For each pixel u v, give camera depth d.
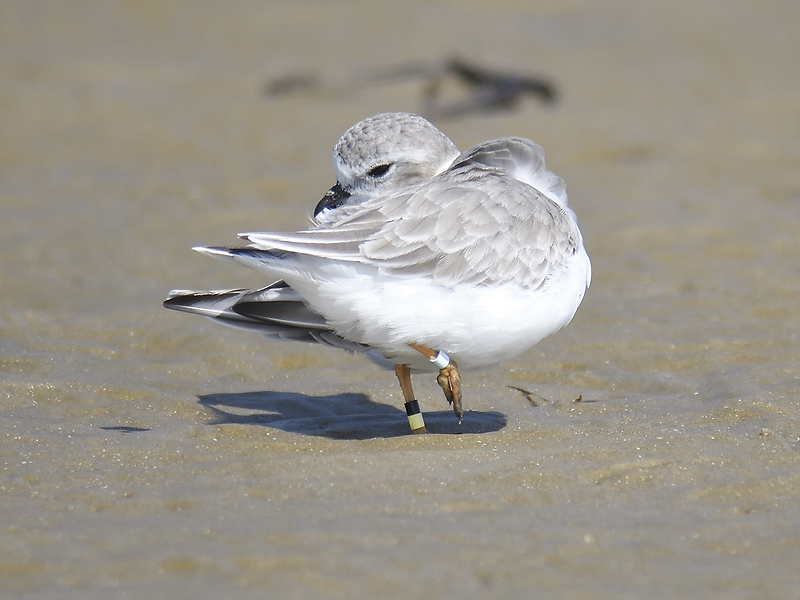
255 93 30.94
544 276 9.25
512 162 10.16
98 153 24.12
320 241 8.54
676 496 7.94
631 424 9.80
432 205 9.02
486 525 7.35
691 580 6.58
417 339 8.95
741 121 26.61
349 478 8.26
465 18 41.66
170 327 13.08
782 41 38.16
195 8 42.88
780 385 10.77
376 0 44.47
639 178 21.27
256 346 12.52
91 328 13.02
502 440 9.29
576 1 44.56
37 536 7.14
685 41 38.28
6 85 30.86
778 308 13.55
